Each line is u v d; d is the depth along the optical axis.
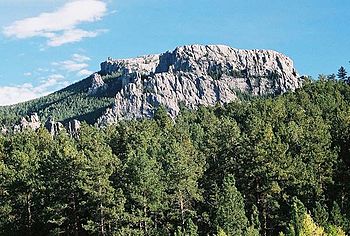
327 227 54.12
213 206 68.50
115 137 102.00
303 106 126.25
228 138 87.00
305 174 69.31
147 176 65.44
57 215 67.81
